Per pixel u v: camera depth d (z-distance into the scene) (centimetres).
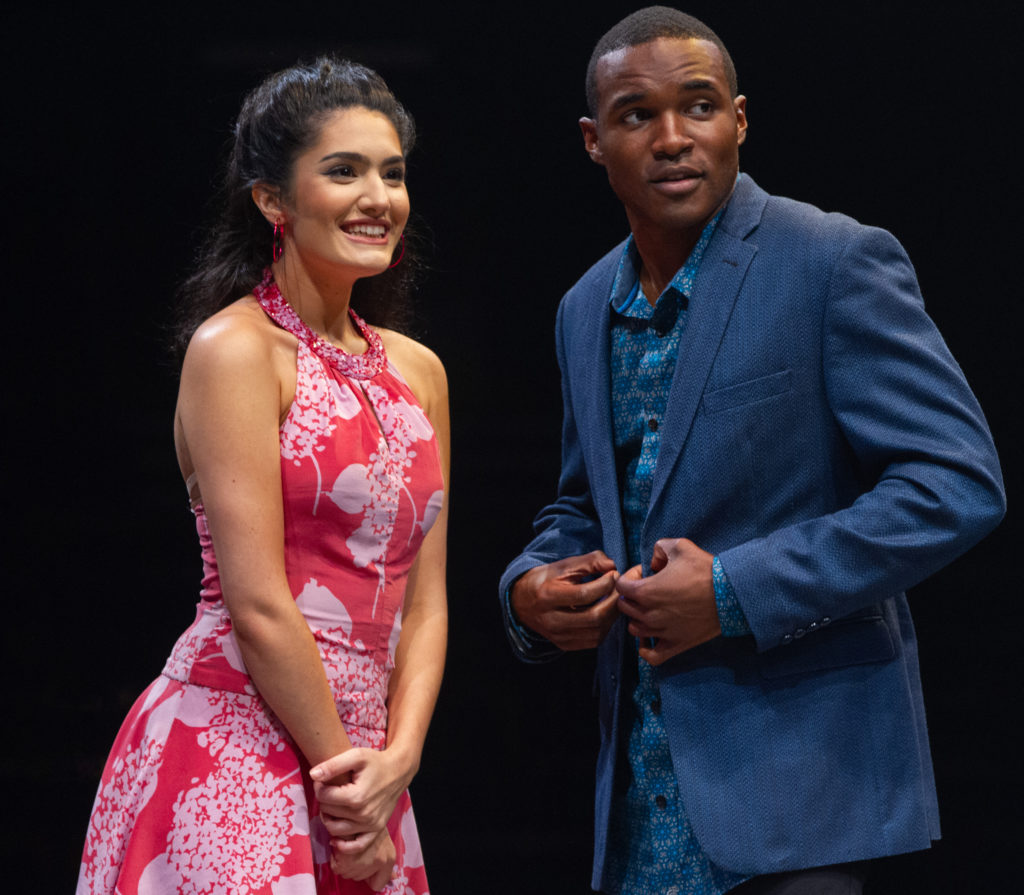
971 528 448
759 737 471
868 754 471
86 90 980
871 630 478
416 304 987
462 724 1000
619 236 978
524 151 975
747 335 481
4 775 990
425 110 973
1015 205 920
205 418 448
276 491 451
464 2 961
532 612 515
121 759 466
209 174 982
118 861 452
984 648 941
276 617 441
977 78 918
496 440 1001
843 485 482
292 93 475
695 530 485
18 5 973
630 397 517
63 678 1005
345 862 453
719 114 489
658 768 501
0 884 962
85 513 1009
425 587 520
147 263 994
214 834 438
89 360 1003
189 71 975
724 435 479
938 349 468
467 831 986
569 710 996
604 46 503
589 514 567
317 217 469
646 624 473
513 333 993
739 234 496
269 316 475
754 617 455
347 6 963
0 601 1005
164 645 1009
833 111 934
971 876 915
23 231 994
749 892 475
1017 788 922
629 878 511
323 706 447
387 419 484
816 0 929
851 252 472
